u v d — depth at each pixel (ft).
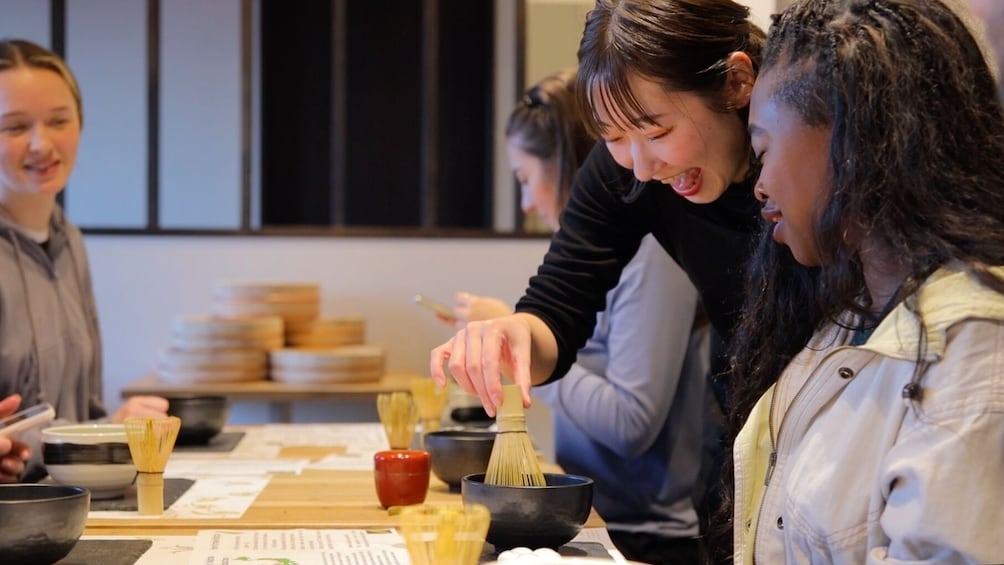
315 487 6.02
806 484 3.76
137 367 12.62
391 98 16.11
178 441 7.55
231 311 11.75
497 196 14.74
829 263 3.74
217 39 14.90
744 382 4.67
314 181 16.02
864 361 3.80
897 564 3.27
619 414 7.58
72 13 14.58
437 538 3.70
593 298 5.94
